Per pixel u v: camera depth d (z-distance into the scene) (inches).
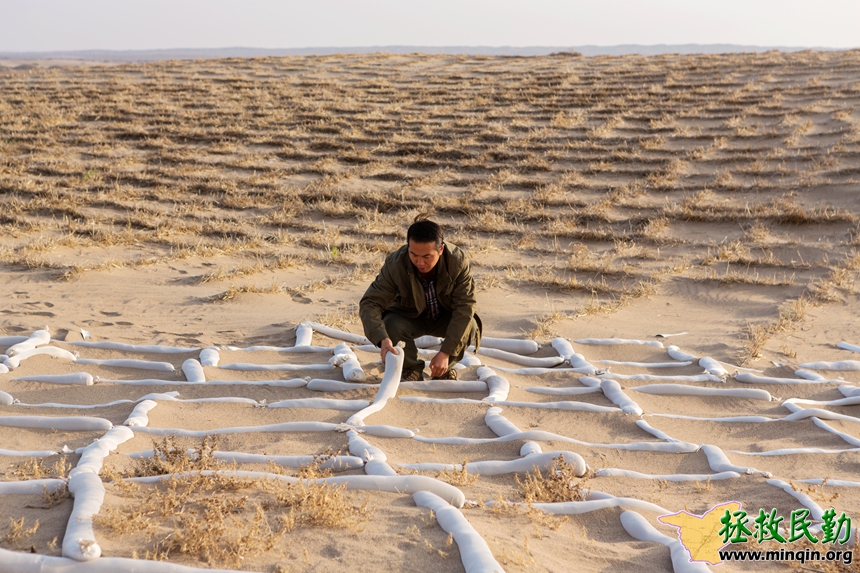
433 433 179.5
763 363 256.5
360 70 1074.1
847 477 161.5
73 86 938.7
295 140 683.4
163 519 118.9
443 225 484.1
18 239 421.4
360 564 107.5
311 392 208.1
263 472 140.2
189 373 217.3
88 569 99.9
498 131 696.4
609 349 265.6
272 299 326.0
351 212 504.1
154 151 652.7
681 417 200.1
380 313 201.9
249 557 107.9
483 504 135.6
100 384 207.8
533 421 191.9
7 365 213.5
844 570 120.2
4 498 127.6
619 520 134.3
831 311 326.6
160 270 373.7
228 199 526.9
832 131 633.0
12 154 623.8
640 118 719.1
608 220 484.7
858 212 468.8
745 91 813.9
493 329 291.3
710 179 554.6
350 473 148.7
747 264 400.8
